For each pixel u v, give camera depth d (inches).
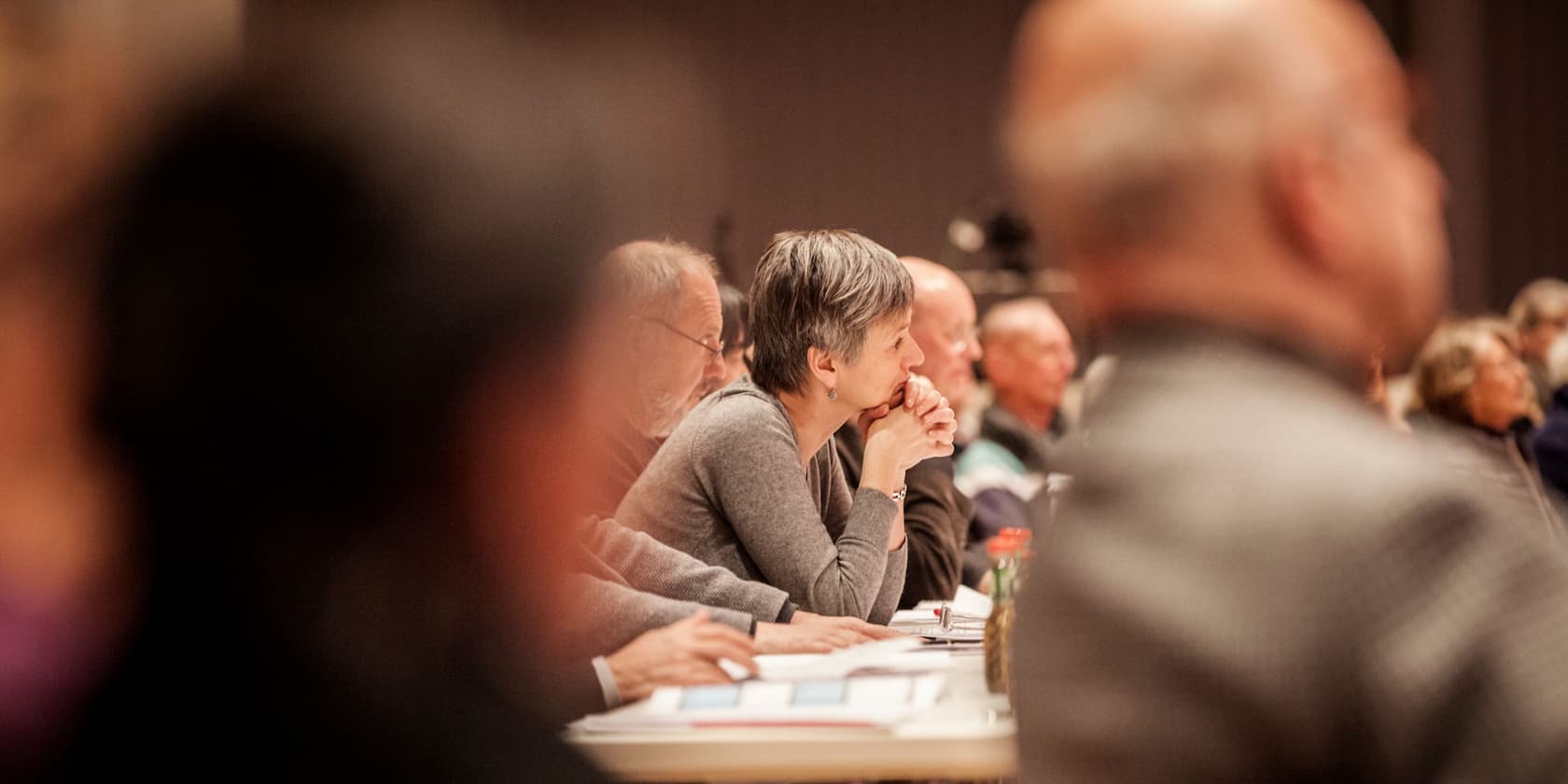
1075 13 71.4
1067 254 71.3
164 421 38.7
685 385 176.4
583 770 43.2
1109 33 69.3
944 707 118.9
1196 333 67.3
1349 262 67.1
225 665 39.0
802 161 674.8
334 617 39.8
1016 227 544.7
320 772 38.9
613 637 139.1
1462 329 322.3
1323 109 66.7
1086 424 70.6
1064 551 67.5
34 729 40.1
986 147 677.9
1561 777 56.2
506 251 40.3
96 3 42.2
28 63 40.7
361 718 39.5
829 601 160.2
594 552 149.5
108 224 39.1
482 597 42.2
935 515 208.1
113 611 40.1
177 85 39.9
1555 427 348.8
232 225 38.7
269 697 39.0
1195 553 62.5
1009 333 316.5
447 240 39.7
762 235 671.1
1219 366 66.3
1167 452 65.1
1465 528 60.4
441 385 40.0
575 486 43.5
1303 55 67.2
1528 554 60.2
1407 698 58.2
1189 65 67.0
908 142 677.9
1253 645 60.1
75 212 39.4
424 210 39.6
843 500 192.9
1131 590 63.2
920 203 678.5
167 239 38.8
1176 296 67.8
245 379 38.6
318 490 39.5
